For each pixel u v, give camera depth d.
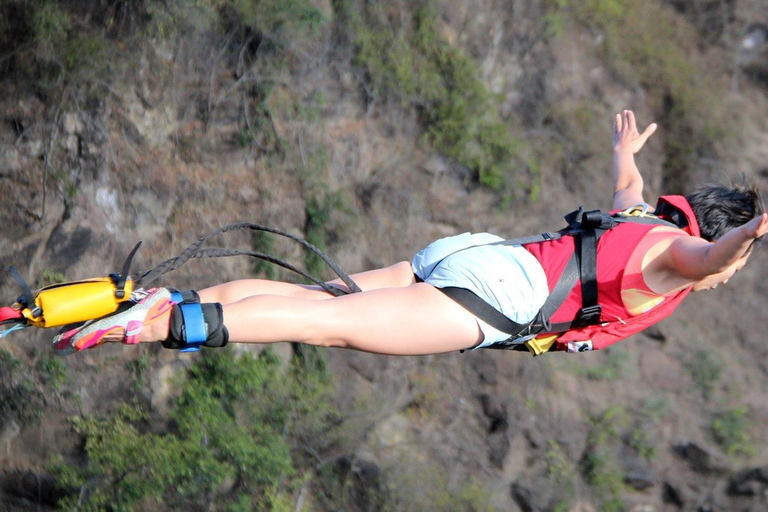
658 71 29.44
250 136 22.27
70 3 20.78
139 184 20.75
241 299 8.74
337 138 23.47
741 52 31.30
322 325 8.42
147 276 8.12
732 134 29.56
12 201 19.77
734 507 24.98
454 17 25.67
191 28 21.97
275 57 22.78
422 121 24.95
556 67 27.33
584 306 9.41
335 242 22.47
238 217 21.72
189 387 19.84
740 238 8.22
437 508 21.66
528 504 22.92
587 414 25.00
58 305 7.10
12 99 20.25
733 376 27.27
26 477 18.44
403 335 8.74
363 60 24.16
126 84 21.02
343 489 20.94
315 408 21.02
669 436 25.62
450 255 9.63
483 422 23.53
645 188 29.02
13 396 18.73
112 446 18.53
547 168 26.62
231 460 19.36
